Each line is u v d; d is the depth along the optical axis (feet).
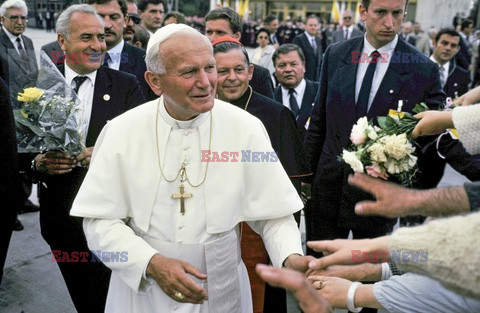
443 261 2.98
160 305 5.39
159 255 5.04
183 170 5.32
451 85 16.47
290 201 5.54
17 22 17.47
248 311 6.07
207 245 5.30
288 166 7.81
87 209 5.25
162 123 5.39
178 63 4.78
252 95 8.17
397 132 7.07
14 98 7.65
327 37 38.75
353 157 7.03
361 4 8.91
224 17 11.89
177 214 5.31
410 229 3.30
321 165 9.29
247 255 7.41
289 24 44.80
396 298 4.67
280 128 7.95
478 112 4.43
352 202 8.72
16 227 14.01
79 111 7.59
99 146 5.64
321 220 9.48
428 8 51.57
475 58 31.35
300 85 13.94
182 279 4.82
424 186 11.66
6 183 6.95
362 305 4.98
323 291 5.16
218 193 5.34
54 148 7.24
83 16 8.11
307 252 10.99
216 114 5.51
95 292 8.32
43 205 8.21
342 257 3.75
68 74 8.43
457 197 3.76
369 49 8.83
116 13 11.07
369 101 8.84
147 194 5.29
